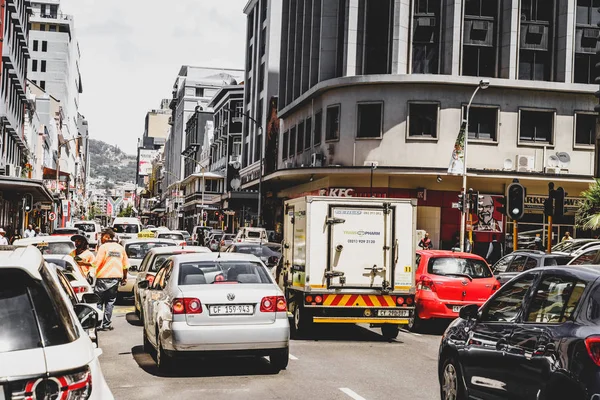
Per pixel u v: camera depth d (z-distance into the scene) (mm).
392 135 48438
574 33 49688
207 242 67000
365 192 49469
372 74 49469
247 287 12242
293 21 67688
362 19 50406
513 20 48844
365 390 11156
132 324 19969
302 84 60625
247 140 95062
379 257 17297
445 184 49031
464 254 19797
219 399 10367
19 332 4410
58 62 161000
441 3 49531
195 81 179125
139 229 66688
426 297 18969
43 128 100875
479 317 8812
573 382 6469
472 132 48531
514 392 7531
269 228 72688
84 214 193500
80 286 15117
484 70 49531
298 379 12023
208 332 11695
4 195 59875
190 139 165250
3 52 57094
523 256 22422
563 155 48812
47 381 4238
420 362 14172
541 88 48312
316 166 50219
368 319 17094
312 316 17156
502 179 48469
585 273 7180
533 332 7359
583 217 35219
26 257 4949
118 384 11461
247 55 96250
